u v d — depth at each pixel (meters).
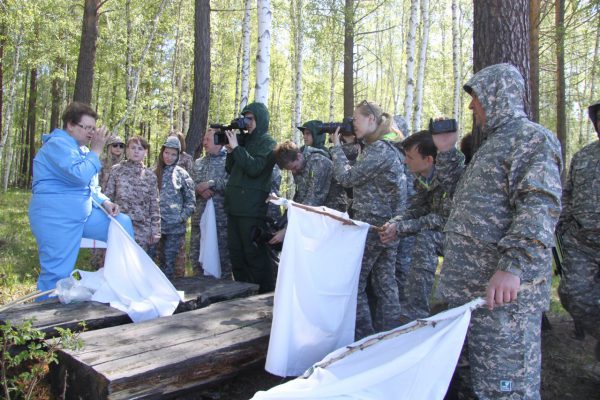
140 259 4.04
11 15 16.36
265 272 5.05
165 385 2.70
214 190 5.66
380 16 26.03
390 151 3.66
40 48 18.14
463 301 2.42
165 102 21.47
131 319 3.68
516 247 2.11
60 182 3.81
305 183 4.72
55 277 3.85
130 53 17.05
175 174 5.66
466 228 2.40
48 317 3.46
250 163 4.75
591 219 3.55
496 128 2.39
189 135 9.66
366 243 3.67
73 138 3.87
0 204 15.20
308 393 2.18
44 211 3.77
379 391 2.26
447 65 25.94
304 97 26.61
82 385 2.70
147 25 18.20
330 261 3.20
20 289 5.39
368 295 4.58
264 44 7.71
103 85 23.64
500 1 3.83
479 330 2.35
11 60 21.03
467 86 2.47
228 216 5.07
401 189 3.69
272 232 4.61
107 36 19.23
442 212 3.17
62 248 3.82
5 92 23.19
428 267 4.20
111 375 2.53
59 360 2.86
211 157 5.82
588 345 4.04
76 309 3.67
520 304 2.24
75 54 20.75
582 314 3.59
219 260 5.54
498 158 2.32
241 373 3.24
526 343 2.27
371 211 3.71
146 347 2.94
